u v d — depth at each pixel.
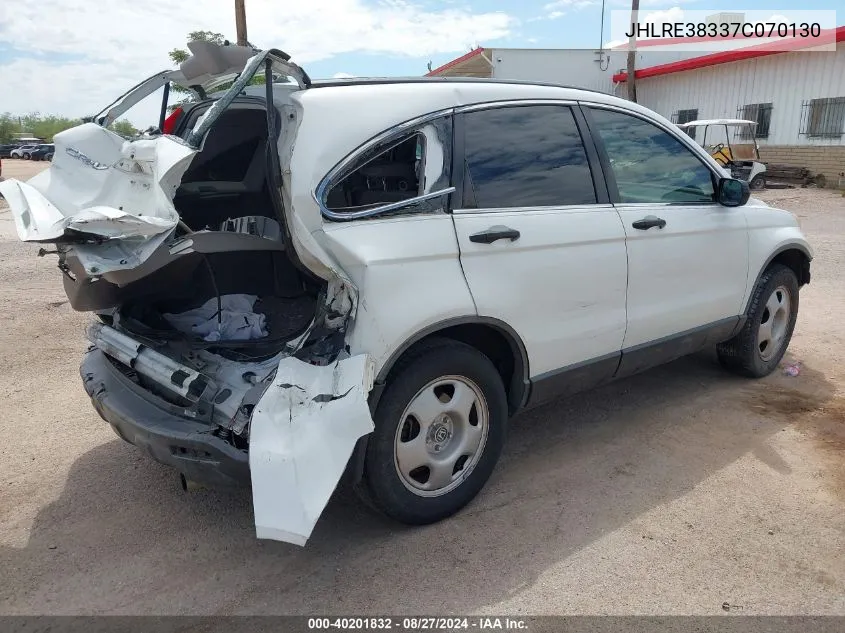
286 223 2.86
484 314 3.26
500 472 3.89
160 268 2.96
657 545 3.20
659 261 4.12
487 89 3.54
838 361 5.58
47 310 7.02
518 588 2.92
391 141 3.12
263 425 2.69
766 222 4.94
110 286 3.19
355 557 3.15
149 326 3.43
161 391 3.21
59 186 3.27
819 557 3.10
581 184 3.80
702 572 3.01
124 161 3.22
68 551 3.22
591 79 27.22
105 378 3.44
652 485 3.71
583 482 3.76
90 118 3.75
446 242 3.15
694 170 4.50
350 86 3.17
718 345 5.18
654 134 4.30
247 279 3.40
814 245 10.67
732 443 4.18
